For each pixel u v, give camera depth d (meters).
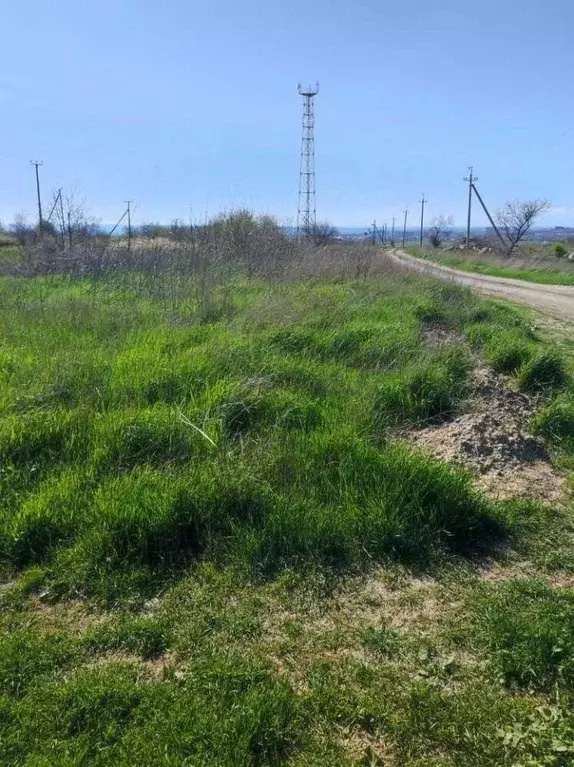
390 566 3.36
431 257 38.47
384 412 5.24
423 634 2.86
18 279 12.09
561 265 28.59
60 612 2.95
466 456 4.57
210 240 13.43
